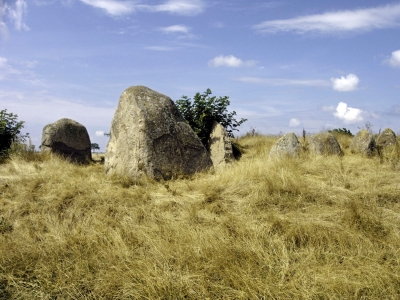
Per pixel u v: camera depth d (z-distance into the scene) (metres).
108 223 5.41
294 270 4.00
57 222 5.45
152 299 3.52
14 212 5.87
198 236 4.72
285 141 9.11
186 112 10.56
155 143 7.82
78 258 4.36
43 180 7.27
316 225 4.92
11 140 11.36
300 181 6.48
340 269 3.97
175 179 7.78
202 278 3.83
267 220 5.24
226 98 10.73
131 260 4.23
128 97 8.43
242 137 14.00
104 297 3.65
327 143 9.66
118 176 7.67
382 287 3.62
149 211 5.79
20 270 4.13
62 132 11.30
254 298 3.50
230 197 6.18
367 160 8.68
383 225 4.97
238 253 4.28
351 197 5.97
